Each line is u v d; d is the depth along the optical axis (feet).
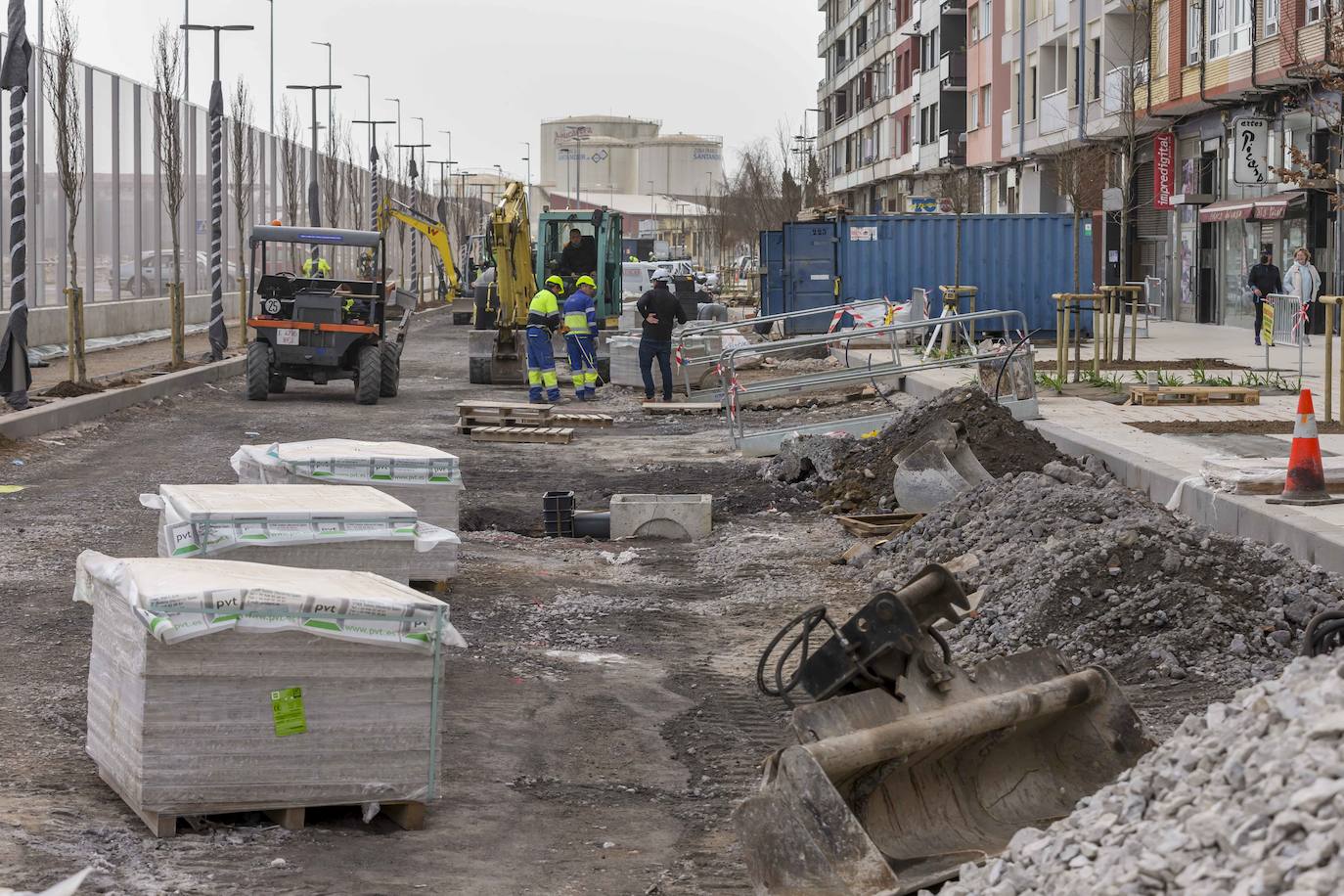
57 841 18.74
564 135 606.14
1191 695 26.96
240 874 18.29
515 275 100.48
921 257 118.01
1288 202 108.78
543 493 54.13
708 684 29.32
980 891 15.01
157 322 133.08
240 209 125.80
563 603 36.06
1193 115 134.10
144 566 21.04
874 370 69.05
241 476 38.06
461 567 39.96
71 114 90.58
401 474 36.63
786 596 37.11
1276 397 68.18
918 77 240.94
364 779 20.18
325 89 192.85
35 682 26.81
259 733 19.75
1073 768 19.77
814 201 268.00
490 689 28.30
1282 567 32.09
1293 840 12.26
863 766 17.34
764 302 123.03
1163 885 12.94
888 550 40.63
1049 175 176.55
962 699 18.90
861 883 16.20
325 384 93.25
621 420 78.28
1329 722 13.20
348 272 85.40
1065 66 167.12
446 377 107.65
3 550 39.45
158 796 19.38
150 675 19.34
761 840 16.63
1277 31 108.06
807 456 54.24
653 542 45.27
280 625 19.65
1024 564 33.06
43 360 96.94
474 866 19.22
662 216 492.54
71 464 58.54
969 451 47.67
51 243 105.70
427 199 298.76
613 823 21.39
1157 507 41.60
